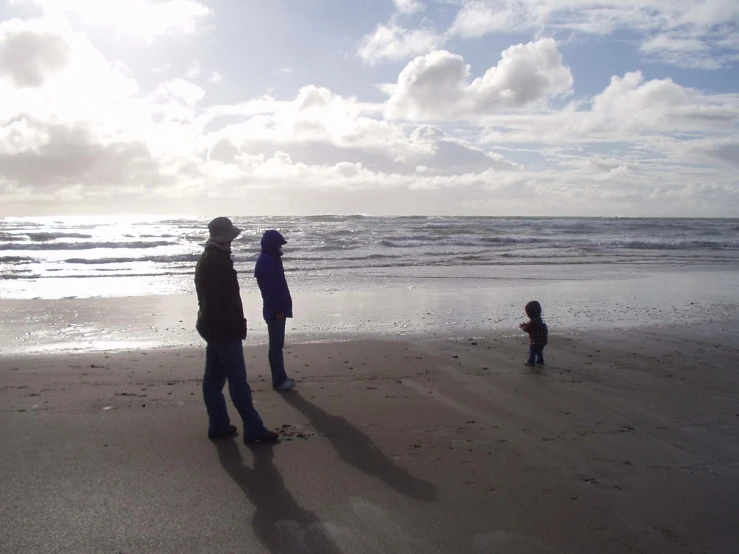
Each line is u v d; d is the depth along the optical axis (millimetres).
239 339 5027
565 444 5133
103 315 12305
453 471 4523
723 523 3793
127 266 22359
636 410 6145
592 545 3506
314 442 5105
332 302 14141
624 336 10258
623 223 66812
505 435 5340
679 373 7762
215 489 4145
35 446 4891
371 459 4738
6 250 28453
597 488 4270
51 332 10508
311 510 3859
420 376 7469
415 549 3418
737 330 10938
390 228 49656
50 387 6707
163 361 8086
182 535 3520
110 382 6965
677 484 4359
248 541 3465
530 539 3557
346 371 7695
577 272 21406
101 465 4531
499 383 7172
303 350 8922
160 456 4734
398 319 11914
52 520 3674
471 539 3541
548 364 8211
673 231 51219
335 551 3379
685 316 12492
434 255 27234
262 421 5543
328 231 43219
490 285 17578
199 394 6523
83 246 30656
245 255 25703
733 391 6910
